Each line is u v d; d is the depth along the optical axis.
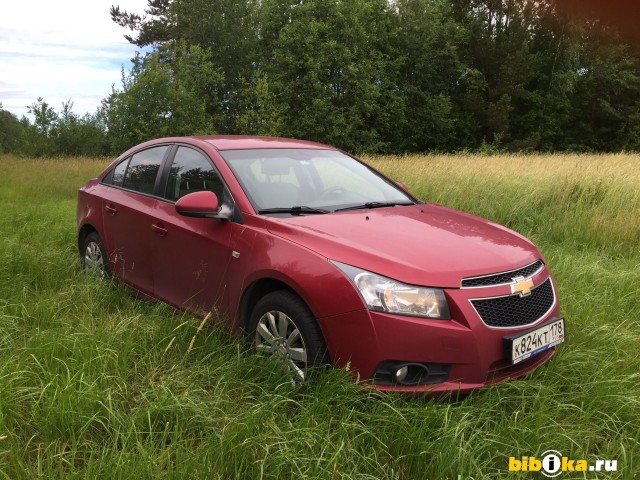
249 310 3.49
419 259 3.00
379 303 2.82
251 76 42.34
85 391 2.82
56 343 3.38
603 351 3.60
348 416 2.73
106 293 4.62
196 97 30.84
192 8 43.75
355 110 41.50
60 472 2.28
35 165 20.64
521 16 47.94
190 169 4.23
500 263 3.12
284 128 40.41
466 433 2.68
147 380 3.17
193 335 3.65
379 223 3.50
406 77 47.06
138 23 48.59
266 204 3.69
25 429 2.72
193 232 3.85
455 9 49.22
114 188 5.07
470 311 2.86
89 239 5.33
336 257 3.01
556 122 48.66
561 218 8.33
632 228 7.35
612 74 48.00
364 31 43.03
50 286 4.95
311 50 40.69
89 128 33.72
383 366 2.83
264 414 2.71
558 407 2.92
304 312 3.04
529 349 3.01
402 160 15.62
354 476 2.40
